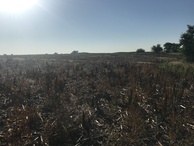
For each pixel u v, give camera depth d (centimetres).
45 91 1101
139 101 924
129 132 684
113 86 1224
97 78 1485
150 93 1014
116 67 2158
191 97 1017
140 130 677
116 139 643
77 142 646
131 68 1834
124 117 777
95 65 2442
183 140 645
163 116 789
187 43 2941
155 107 849
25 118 747
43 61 3127
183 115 803
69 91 1125
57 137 653
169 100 913
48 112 847
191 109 855
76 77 1566
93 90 1149
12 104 927
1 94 1049
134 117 740
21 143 614
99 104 932
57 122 698
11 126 721
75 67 2073
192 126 720
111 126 730
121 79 1391
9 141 635
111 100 978
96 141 648
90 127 720
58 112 802
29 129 693
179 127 702
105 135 675
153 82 1267
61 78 1407
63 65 2388
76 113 823
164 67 1947
